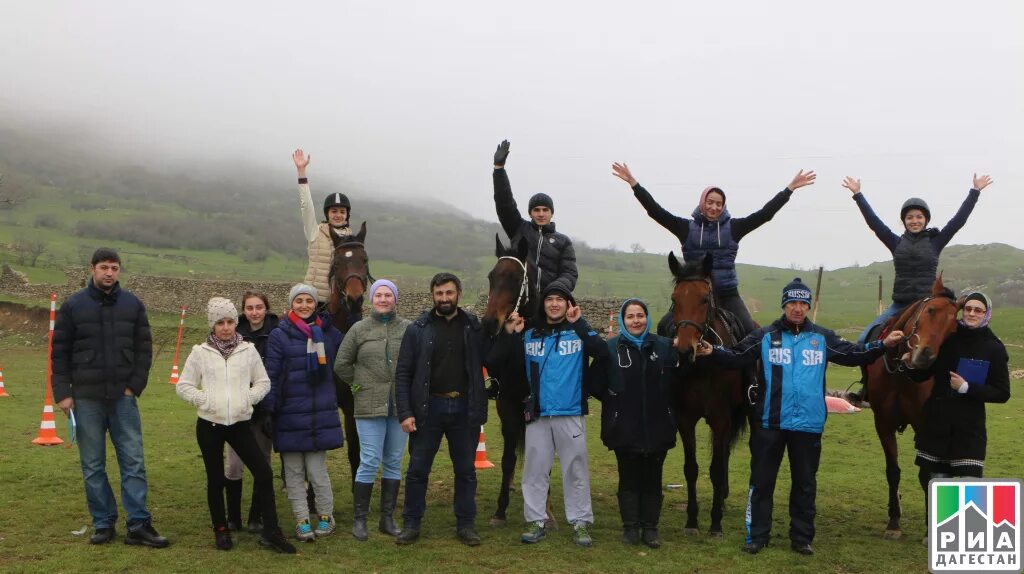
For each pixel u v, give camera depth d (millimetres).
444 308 6645
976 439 6332
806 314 6586
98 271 6348
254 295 7535
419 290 34938
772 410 6488
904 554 6570
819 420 6461
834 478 9656
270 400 6562
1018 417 14516
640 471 6770
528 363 6742
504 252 7066
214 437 6324
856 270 149625
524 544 6703
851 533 7258
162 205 150750
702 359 6742
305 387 6668
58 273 48188
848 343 6535
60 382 6277
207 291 36375
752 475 6660
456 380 6676
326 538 6789
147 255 95250
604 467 10336
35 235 94812
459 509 6742
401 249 151250
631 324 6586
